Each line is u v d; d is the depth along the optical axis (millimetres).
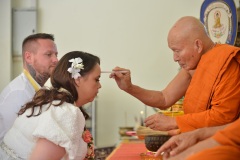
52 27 6461
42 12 6477
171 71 6398
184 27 2520
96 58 2238
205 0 5078
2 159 2207
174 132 2480
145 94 2947
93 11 6477
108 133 6430
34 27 6387
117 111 6422
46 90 2113
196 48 2508
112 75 2896
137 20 6449
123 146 3736
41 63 3059
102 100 6430
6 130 2844
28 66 3064
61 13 6477
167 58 6414
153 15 6438
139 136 2896
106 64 6445
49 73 3096
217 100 2375
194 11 6387
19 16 6391
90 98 2201
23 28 6398
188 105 2564
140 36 6434
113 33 6461
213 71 2416
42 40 3090
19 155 2162
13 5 6445
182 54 2527
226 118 2346
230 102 2350
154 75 6414
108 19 6461
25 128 2105
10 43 6301
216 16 4965
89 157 2359
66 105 2043
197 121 2398
